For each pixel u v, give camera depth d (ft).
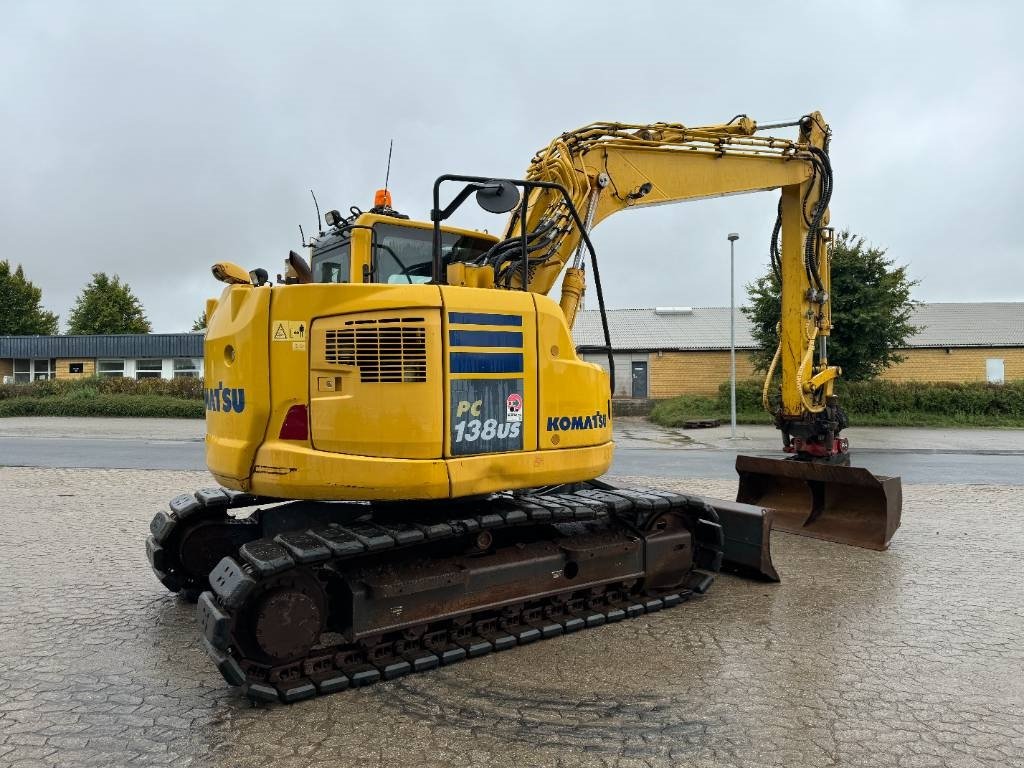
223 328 15.19
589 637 16.25
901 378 103.14
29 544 24.40
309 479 13.88
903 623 17.11
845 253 77.82
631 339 106.01
